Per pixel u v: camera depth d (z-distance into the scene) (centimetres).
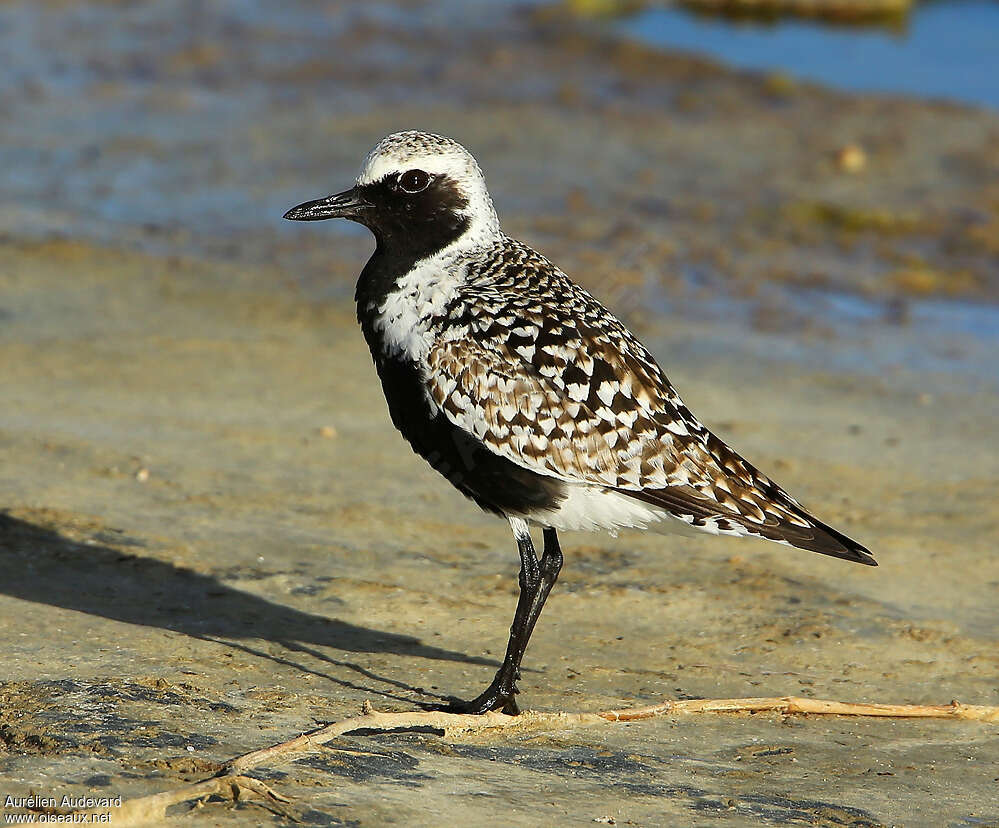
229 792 786
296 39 3444
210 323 1884
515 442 1005
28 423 1499
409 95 3025
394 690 1011
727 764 912
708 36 3519
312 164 2605
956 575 1288
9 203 2339
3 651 1011
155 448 1462
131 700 933
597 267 2144
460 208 1056
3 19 3509
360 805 794
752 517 1007
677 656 1106
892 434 1644
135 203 2381
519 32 3531
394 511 1360
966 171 2608
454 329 1021
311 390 1681
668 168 2612
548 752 912
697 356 1861
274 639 1085
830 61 3297
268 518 1317
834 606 1205
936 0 3884
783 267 2198
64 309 1888
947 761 935
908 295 2120
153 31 3481
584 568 1263
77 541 1231
